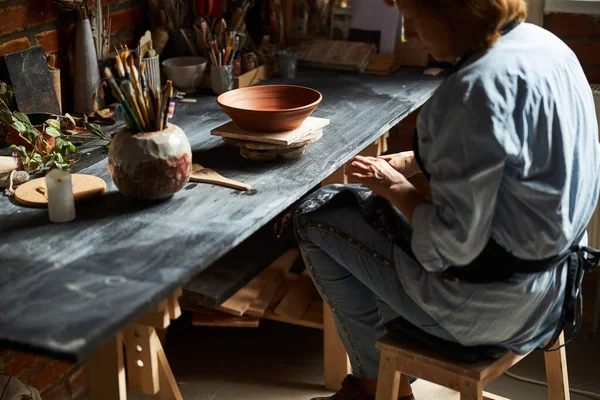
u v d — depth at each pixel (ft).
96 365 6.52
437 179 5.10
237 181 6.26
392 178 5.70
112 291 4.57
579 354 9.06
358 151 7.12
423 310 5.89
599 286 9.23
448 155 4.99
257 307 8.45
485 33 5.09
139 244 5.17
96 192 5.97
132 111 5.67
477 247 5.07
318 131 7.10
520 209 5.10
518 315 5.55
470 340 5.70
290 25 10.78
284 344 9.32
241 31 9.42
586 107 5.45
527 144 4.97
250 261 7.93
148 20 9.44
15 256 5.02
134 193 5.76
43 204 5.80
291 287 8.86
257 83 9.41
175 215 5.64
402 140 10.95
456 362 5.74
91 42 8.11
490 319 5.54
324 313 8.14
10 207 5.82
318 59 10.06
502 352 5.81
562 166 5.08
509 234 5.16
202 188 6.15
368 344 6.71
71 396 8.25
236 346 9.26
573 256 5.74
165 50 9.52
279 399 8.32
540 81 5.03
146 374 6.88
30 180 6.31
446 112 5.01
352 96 8.79
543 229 5.13
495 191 4.92
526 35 5.33
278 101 7.34
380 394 6.18
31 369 7.60
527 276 5.35
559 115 5.08
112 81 5.61
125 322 4.30
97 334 4.13
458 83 4.99
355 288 6.58
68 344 4.04
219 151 7.02
